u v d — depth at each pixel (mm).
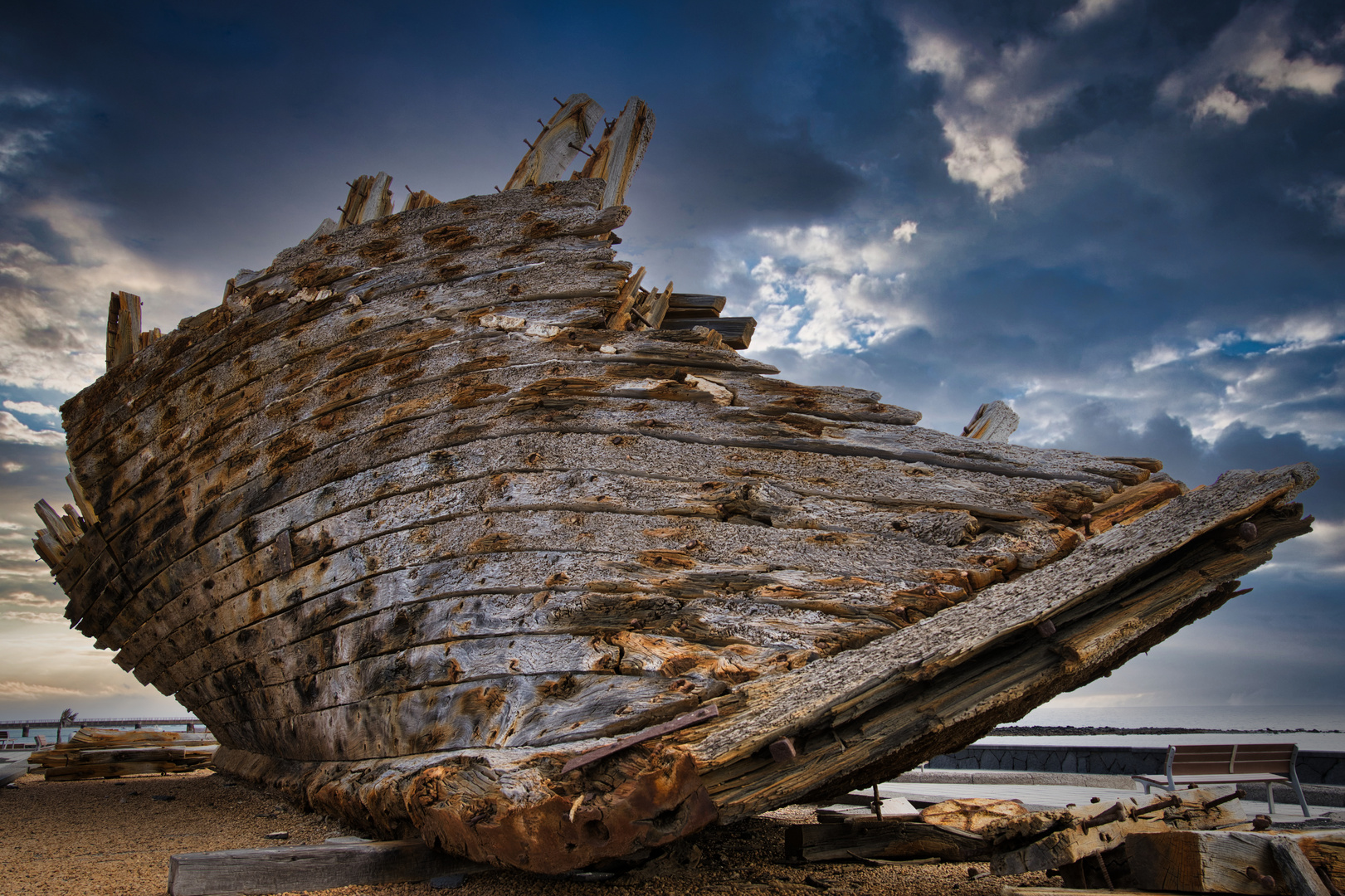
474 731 4066
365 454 5230
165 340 6918
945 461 4230
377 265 5848
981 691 3309
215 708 8031
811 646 3617
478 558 4473
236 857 3531
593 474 4465
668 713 3488
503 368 4977
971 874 3867
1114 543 3500
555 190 5543
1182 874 2697
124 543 7379
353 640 4988
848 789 5016
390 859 3785
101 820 6086
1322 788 7566
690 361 4750
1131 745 10602
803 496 4195
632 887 3678
